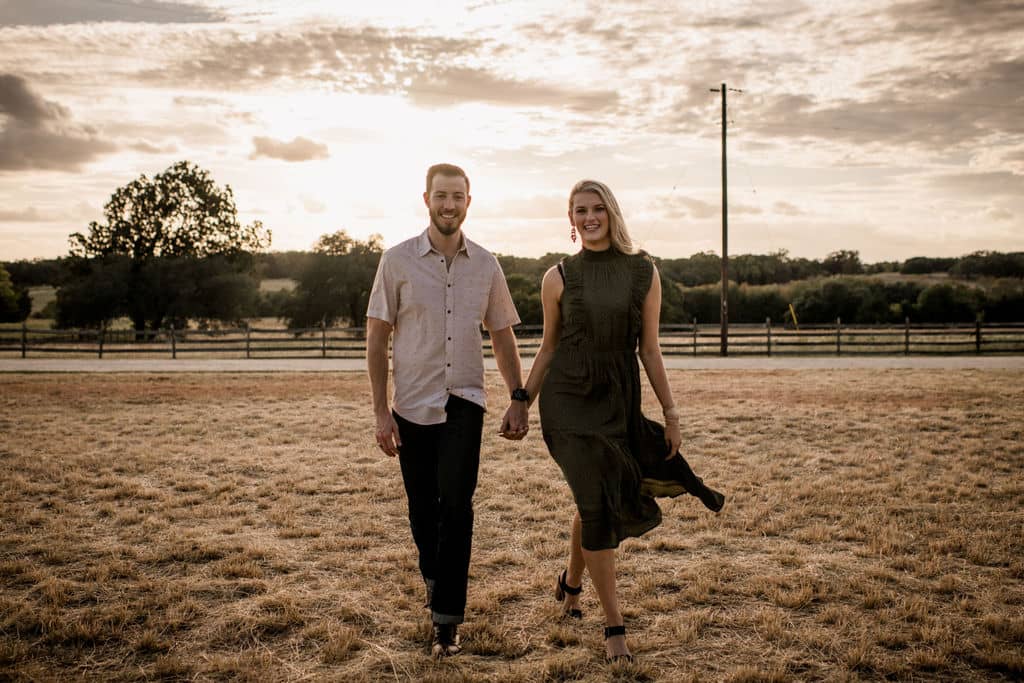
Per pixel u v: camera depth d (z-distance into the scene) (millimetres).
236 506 4941
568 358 2895
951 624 2957
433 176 2912
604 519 2721
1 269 50250
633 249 2969
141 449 6863
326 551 4016
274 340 22875
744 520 4516
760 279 52469
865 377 13102
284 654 2773
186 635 2934
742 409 9102
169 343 26891
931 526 4281
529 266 26812
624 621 3061
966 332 22562
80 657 2734
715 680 2537
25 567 3695
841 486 5348
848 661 2656
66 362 19438
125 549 3967
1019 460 6145
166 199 39250
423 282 2912
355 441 7352
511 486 5418
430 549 3070
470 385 2975
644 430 2943
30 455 6586
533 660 2723
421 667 2668
